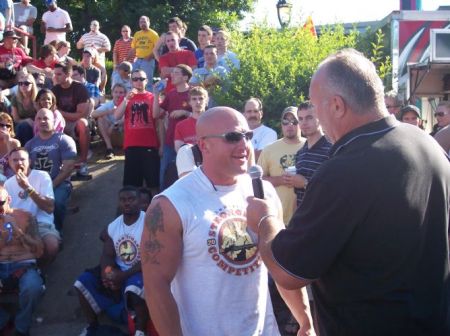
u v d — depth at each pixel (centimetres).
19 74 938
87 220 798
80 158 901
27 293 587
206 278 284
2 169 749
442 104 671
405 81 960
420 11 959
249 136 295
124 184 826
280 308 564
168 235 282
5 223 607
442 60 906
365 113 238
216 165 292
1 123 759
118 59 1361
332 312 245
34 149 757
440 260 238
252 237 292
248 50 807
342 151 238
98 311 587
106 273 581
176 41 952
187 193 290
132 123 816
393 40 957
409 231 230
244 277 290
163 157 771
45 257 656
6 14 1257
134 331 553
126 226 598
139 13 2102
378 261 231
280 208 310
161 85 946
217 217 287
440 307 239
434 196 237
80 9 2139
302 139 599
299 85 769
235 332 286
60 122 824
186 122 696
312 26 913
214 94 781
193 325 285
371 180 228
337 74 239
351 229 230
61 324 626
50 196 684
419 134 243
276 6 950
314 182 237
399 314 231
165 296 276
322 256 233
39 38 2075
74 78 1101
